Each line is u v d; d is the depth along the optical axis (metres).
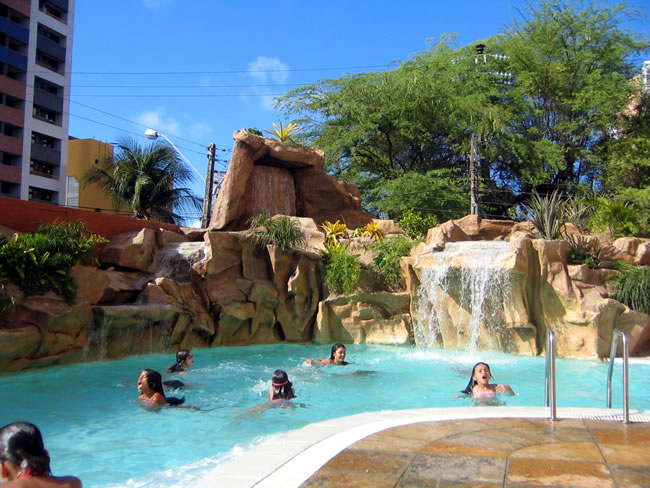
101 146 49.69
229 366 12.20
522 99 34.31
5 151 40.75
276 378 8.77
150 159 33.53
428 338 15.59
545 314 14.02
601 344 13.30
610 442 5.09
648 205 28.14
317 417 7.82
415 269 15.79
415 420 5.96
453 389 9.88
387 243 17.33
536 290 14.17
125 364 12.20
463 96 33.31
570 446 4.97
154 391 8.53
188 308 14.86
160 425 7.34
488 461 4.56
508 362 12.91
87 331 12.38
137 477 5.29
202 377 10.86
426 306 15.72
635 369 11.95
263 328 16.38
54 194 44.47
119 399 8.87
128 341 13.30
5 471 3.41
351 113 32.84
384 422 5.87
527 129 34.72
